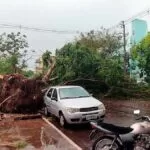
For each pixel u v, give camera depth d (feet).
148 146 28.14
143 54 104.01
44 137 40.86
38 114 59.47
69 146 35.37
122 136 28.37
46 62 84.89
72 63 82.12
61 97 51.29
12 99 61.57
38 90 62.90
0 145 36.91
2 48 130.41
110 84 87.92
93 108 47.09
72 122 46.78
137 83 96.48
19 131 45.39
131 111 64.08
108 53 134.10
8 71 93.09
